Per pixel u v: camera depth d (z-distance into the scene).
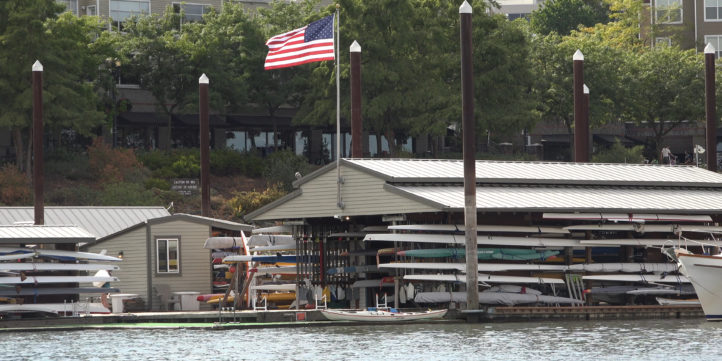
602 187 167.12
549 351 115.38
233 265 163.12
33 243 148.00
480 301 148.25
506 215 157.38
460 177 153.75
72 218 186.25
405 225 147.25
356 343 122.88
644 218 155.50
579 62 197.62
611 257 165.25
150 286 165.38
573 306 151.75
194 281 167.75
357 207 151.00
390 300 157.12
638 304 160.75
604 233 162.88
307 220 162.50
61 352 118.94
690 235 168.12
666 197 166.25
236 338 129.75
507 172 163.88
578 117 197.25
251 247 165.25
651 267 158.62
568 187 164.25
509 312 144.25
